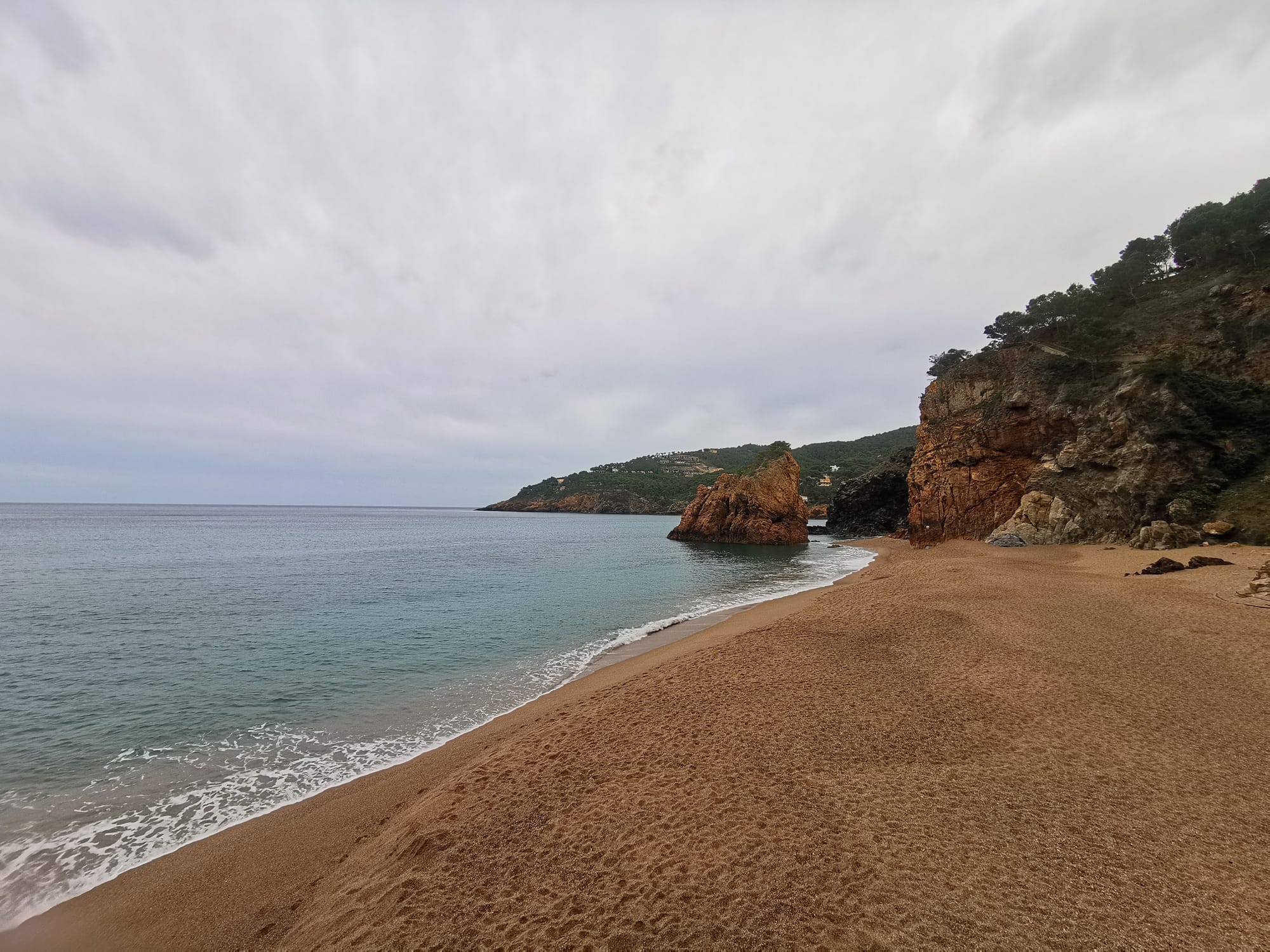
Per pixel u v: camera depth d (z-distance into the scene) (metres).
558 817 6.71
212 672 16.34
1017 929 4.46
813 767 7.43
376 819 8.13
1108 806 6.31
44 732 12.06
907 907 4.77
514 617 24.20
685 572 39.50
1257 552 23.33
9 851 7.83
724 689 10.77
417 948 4.87
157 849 7.85
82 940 6.12
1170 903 4.73
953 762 7.42
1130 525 32.91
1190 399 33.81
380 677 15.88
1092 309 47.59
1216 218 45.44
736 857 5.60
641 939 4.66
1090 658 11.63
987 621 14.99
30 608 25.42
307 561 46.25
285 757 10.82
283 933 5.80
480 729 11.73
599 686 13.59
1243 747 7.71
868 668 11.55
